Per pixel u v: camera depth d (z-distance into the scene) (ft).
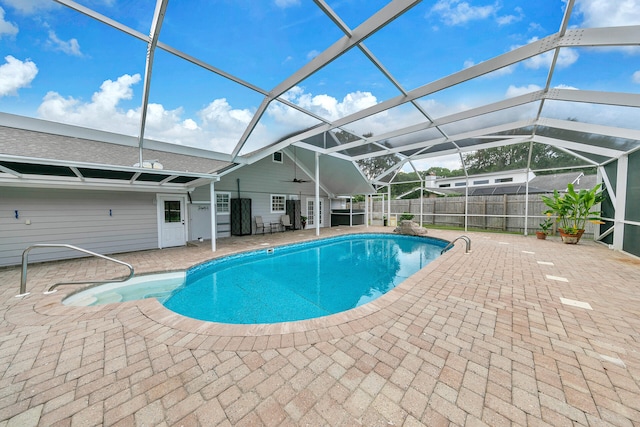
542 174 54.13
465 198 41.68
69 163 15.10
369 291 17.37
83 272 17.48
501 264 18.58
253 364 7.03
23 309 10.81
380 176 43.50
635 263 18.93
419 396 5.82
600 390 6.00
